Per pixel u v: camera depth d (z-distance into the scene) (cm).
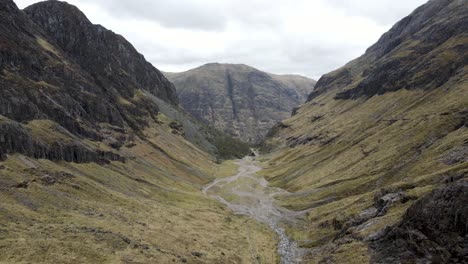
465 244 4853
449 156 9800
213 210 12875
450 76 19900
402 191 8188
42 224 6362
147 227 8250
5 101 11625
